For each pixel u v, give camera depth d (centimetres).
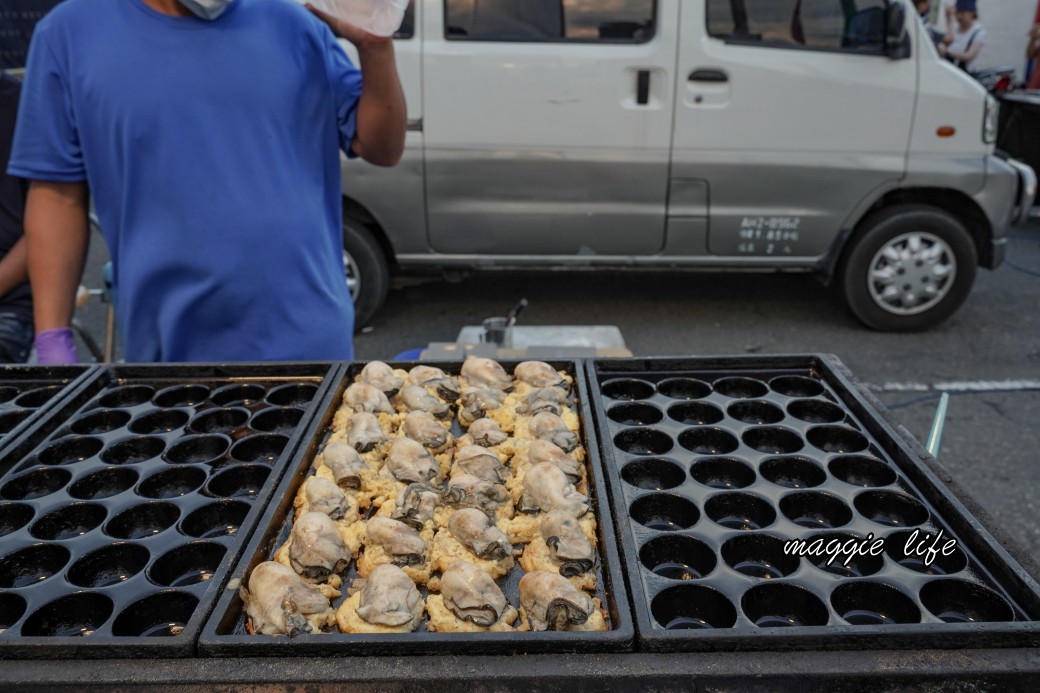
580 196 404
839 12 387
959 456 325
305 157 180
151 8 162
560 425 137
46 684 86
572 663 87
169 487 133
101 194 172
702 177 401
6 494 129
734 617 97
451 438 142
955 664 87
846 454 133
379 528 113
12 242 244
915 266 430
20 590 105
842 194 407
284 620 93
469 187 403
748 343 435
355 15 161
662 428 142
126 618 100
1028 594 97
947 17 793
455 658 88
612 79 385
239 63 165
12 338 245
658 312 482
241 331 178
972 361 415
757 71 385
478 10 381
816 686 87
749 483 128
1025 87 887
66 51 163
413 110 390
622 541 109
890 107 395
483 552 110
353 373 161
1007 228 428
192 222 168
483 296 511
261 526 112
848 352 425
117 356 412
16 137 170
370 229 438
